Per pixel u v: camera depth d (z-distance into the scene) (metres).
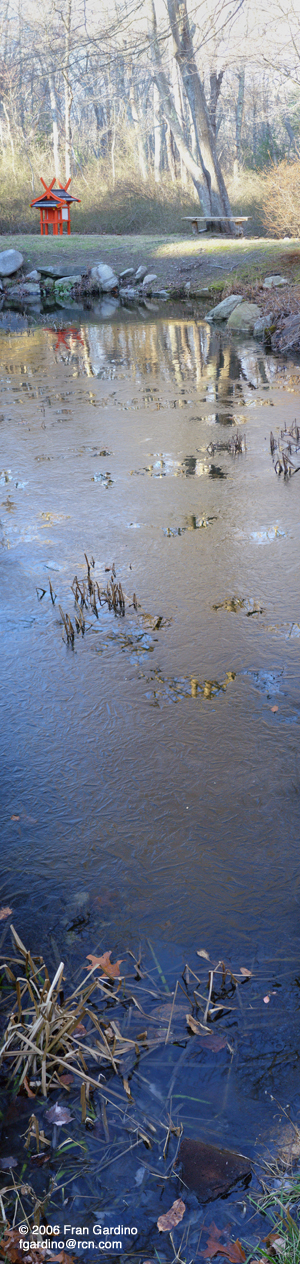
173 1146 2.18
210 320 18.31
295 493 6.99
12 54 40.72
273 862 3.13
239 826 3.32
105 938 2.84
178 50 24.12
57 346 15.64
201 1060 2.41
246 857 3.16
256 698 4.11
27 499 7.04
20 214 31.56
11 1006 2.61
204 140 26.11
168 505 6.79
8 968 2.66
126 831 3.32
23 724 4.03
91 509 6.75
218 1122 2.23
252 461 7.95
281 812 3.38
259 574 5.43
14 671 4.48
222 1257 1.90
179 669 4.41
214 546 5.92
